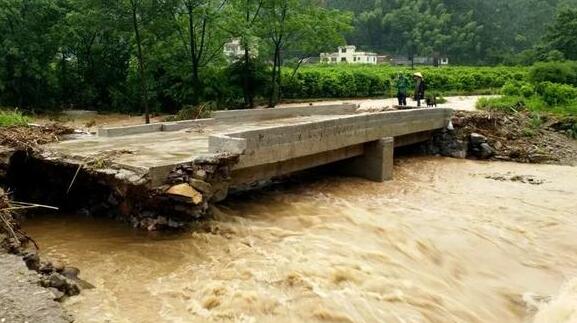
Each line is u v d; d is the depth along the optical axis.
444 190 15.75
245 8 30.03
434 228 11.73
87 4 25.64
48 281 7.05
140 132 15.42
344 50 100.88
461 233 11.48
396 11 116.44
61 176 11.41
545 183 16.91
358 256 9.45
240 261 8.84
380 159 16.34
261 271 8.43
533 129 23.80
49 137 13.51
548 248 11.04
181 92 30.44
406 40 114.12
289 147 12.73
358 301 7.72
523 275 9.70
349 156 15.96
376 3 122.12
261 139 11.83
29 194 11.88
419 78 26.28
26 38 30.02
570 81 34.88
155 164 9.84
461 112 23.20
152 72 31.61
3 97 30.08
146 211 10.23
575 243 11.29
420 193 15.24
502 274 9.71
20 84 30.33
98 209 11.20
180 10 28.41
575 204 14.30
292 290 7.90
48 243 9.41
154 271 8.37
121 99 32.88
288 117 20.92
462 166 19.67
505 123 23.33
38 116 29.50
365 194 14.76
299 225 11.20
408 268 9.30
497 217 12.97
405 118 18.25
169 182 9.78
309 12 31.66
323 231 10.88
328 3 124.31
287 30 30.94
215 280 8.08
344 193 14.66
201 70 30.62
